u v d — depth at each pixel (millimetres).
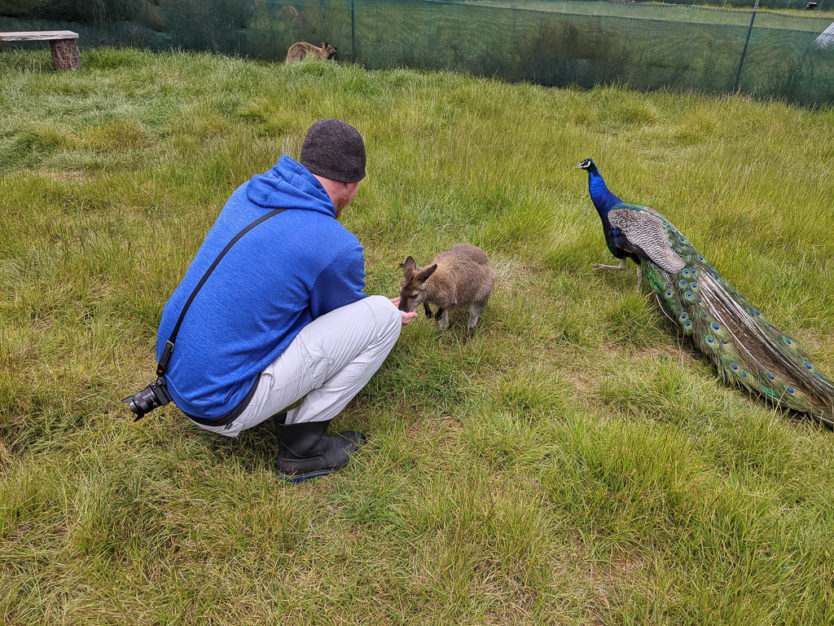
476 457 2984
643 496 2689
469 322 3904
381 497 2699
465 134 7312
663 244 4203
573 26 11688
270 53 12758
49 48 11328
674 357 4004
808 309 4422
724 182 6387
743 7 15562
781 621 2279
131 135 6941
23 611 2145
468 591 2328
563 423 3229
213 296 2289
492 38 12016
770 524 2631
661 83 11812
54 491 2545
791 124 9297
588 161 4543
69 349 3379
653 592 2363
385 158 6496
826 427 3371
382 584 2346
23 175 5602
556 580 2406
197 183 5625
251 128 7652
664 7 14656
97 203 5258
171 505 2568
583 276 4758
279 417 2781
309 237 2354
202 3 11961
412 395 3379
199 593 2256
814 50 10906
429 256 4812
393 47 12484
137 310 3682
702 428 3268
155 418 2990
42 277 3957
